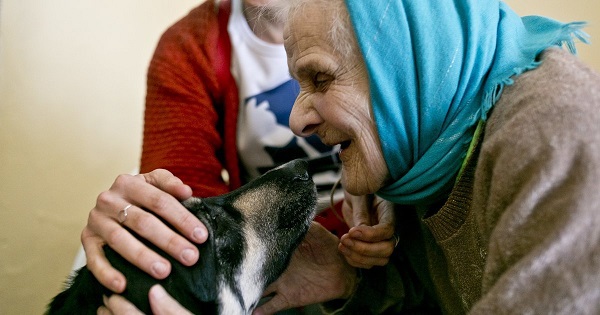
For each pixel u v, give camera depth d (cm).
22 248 191
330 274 127
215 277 104
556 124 73
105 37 203
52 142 196
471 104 92
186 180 144
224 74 153
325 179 155
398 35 92
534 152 73
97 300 99
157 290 94
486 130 86
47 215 196
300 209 121
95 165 205
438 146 94
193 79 150
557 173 70
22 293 191
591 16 188
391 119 95
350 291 129
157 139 149
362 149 100
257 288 115
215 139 152
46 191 196
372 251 114
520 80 85
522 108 80
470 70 91
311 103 104
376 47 92
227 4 157
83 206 203
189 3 212
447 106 93
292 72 106
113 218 101
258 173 159
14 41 187
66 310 101
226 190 149
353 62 96
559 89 77
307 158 154
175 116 148
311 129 107
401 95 94
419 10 91
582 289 65
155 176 109
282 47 152
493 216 79
